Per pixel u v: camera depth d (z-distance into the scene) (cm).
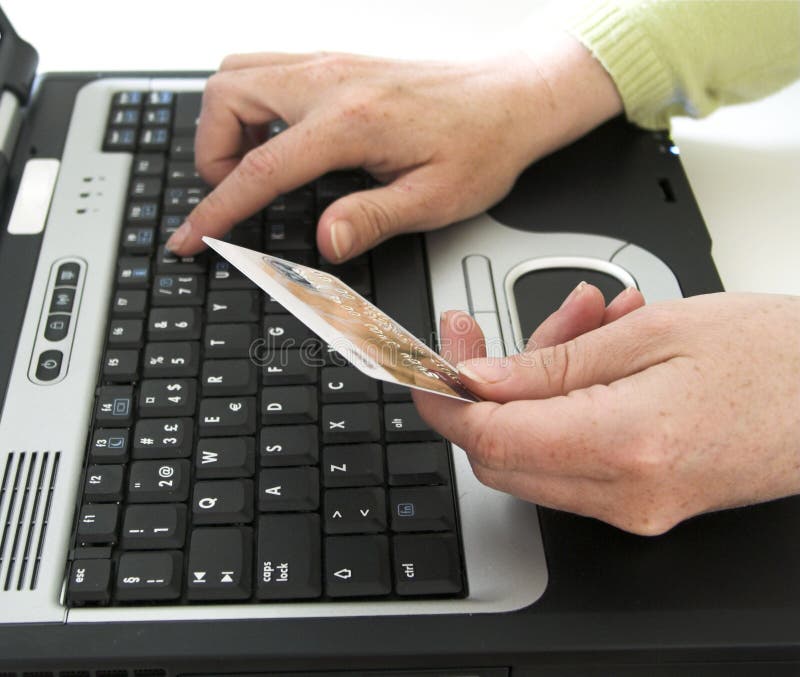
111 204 60
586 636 42
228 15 81
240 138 63
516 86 62
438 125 59
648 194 63
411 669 42
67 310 54
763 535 45
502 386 43
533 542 45
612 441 40
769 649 43
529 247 60
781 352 42
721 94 70
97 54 77
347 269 57
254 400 50
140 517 45
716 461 41
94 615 43
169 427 49
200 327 53
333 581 44
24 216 58
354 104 58
